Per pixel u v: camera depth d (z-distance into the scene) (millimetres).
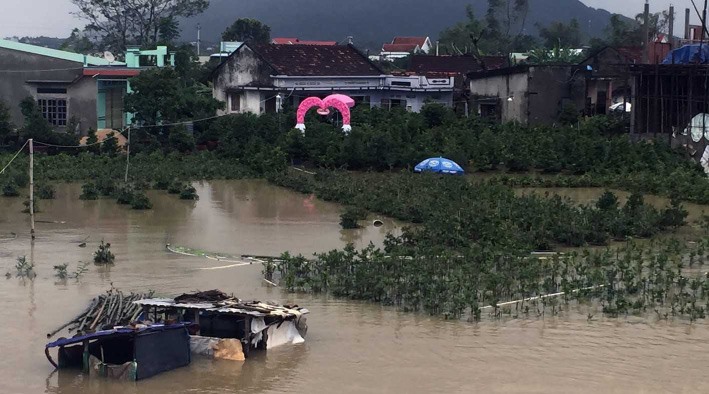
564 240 30719
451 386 18094
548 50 83312
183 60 63938
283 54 61938
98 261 27906
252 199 40750
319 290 24781
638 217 32875
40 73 56781
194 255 29062
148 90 52562
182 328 19234
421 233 30250
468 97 64812
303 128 51125
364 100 62875
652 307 23375
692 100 49344
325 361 19453
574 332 21391
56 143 51438
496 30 113438
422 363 19328
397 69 83438
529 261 26359
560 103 58688
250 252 29609
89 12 88000
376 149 46781
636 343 20609
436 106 55906
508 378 18500
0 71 56562
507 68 59812
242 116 52594
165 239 31641
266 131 51656
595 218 32000
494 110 62094
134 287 25000
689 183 40875
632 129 51875
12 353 19812
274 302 22078
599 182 43531
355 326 21812
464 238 29641
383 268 25172
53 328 21391
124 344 18922
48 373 18766
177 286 25156
